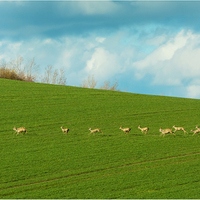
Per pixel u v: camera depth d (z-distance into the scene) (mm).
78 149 68688
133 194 49125
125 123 90875
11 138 75000
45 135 77812
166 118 97625
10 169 57750
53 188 50688
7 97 108938
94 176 55500
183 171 58125
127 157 64625
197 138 77938
